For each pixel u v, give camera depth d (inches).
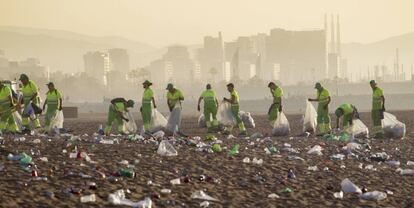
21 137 1812.3
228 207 951.0
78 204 887.7
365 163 1533.0
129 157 1392.7
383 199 1071.0
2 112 2034.9
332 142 2031.3
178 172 1229.1
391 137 2251.5
